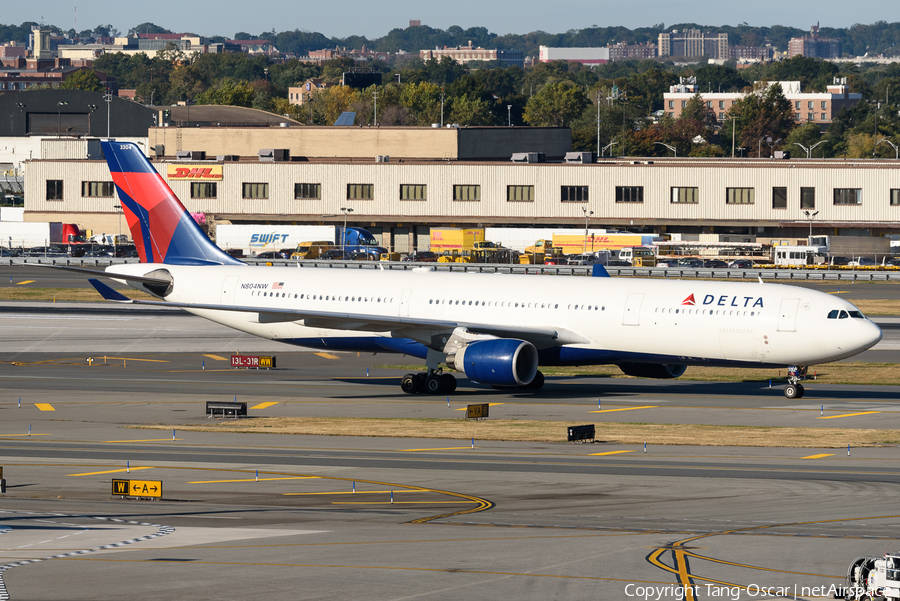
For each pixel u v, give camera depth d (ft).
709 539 351.67
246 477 487.20
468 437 591.78
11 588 286.05
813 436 588.50
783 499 430.20
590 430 578.25
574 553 328.90
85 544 344.08
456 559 320.29
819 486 457.27
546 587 288.71
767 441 574.56
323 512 408.87
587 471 496.64
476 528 372.79
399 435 599.98
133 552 330.54
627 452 546.26
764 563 317.22
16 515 403.13
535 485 464.24
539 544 342.64
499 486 462.60
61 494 450.71
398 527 374.84
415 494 447.01
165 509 416.46
